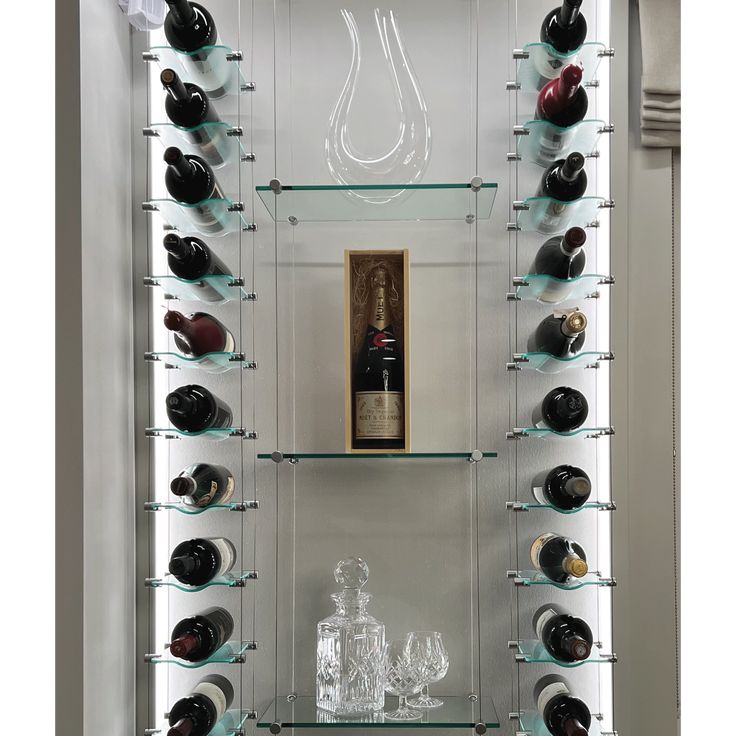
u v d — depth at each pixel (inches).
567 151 58.6
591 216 57.6
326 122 63.0
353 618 57.2
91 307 53.4
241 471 62.0
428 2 63.2
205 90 60.0
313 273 62.6
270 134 63.0
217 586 61.7
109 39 57.4
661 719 59.4
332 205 58.4
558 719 53.4
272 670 61.1
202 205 56.4
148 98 61.4
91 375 53.2
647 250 61.2
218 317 62.6
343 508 61.6
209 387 62.4
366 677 56.4
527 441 61.6
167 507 57.4
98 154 55.0
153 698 59.7
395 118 56.1
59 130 51.8
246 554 61.6
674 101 60.3
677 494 60.4
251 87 61.2
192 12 54.2
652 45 60.3
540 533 61.2
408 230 62.5
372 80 56.5
